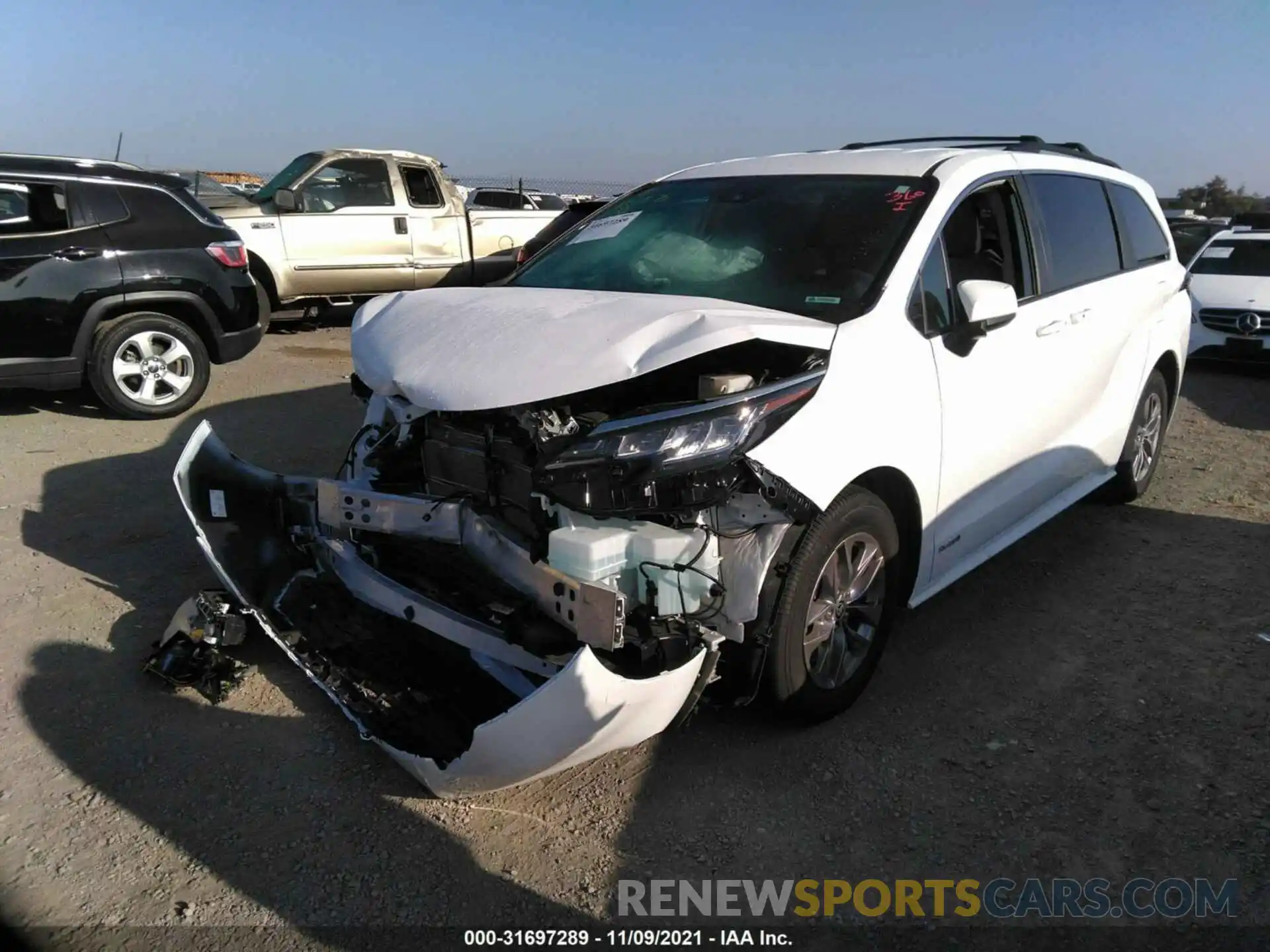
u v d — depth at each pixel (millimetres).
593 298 3232
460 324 3088
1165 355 5367
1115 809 2896
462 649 3164
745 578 2686
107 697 3299
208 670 3369
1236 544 5039
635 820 2811
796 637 2912
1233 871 2643
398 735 2818
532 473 2715
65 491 5320
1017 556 4836
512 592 2766
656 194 4215
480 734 2414
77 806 2773
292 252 10547
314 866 2586
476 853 2664
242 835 2689
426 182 11508
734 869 2639
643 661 2580
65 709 3227
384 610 3166
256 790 2875
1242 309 9836
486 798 2887
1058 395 4160
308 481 3760
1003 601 4316
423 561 3129
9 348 6508
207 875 2539
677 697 2607
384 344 3131
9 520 4848
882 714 3387
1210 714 3406
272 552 3598
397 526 2994
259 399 7719
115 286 6789
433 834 2727
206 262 7219
